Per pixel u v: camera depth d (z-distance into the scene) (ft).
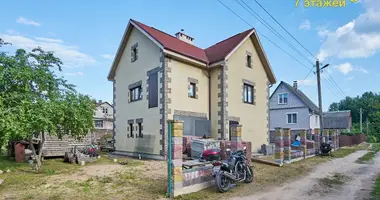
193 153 46.85
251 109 64.18
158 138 50.03
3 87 34.88
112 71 68.18
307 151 59.98
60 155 53.01
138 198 24.09
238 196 25.68
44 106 34.58
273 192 27.48
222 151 40.22
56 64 41.60
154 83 52.42
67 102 38.83
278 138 44.86
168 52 49.62
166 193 25.27
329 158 59.67
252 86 65.92
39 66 38.73
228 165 28.32
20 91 35.86
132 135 58.80
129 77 61.98
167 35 63.46
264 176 35.53
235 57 60.23
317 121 136.46
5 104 33.42
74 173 35.78
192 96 54.44
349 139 114.42
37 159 38.24
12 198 24.07
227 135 54.95
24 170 38.11
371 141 157.79
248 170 31.60
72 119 39.29
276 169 41.11
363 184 31.89
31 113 33.22
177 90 51.49
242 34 65.57
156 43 51.21
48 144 51.47
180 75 52.42
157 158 49.57
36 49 39.22
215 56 58.65
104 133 105.40
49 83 39.34
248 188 28.96
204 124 55.31
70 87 41.93
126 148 60.34
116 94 66.95
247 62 64.80
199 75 56.49
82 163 43.68
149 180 30.91
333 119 160.15
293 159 51.34
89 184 29.19
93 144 60.44
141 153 54.65
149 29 59.41
